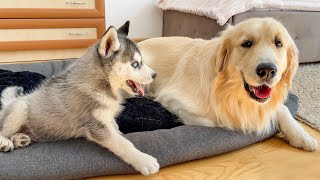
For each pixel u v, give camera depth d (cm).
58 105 130
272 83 124
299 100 207
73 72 134
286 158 142
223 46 143
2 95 151
